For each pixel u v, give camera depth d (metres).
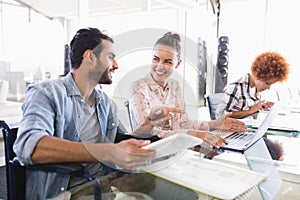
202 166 0.76
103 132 0.63
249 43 4.33
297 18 3.99
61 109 0.73
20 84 3.69
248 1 4.31
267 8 4.21
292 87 3.27
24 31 4.04
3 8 3.85
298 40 3.98
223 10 4.35
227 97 1.75
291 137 1.28
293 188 0.72
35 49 3.99
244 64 4.26
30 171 0.72
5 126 0.79
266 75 1.90
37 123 0.71
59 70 3.72
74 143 0.65
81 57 0.61
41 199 0.71
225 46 3.77
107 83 0.60
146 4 1.52
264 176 0.78
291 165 0.90
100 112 0.64
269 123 1.36
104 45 0.58
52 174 0.69
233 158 0.90
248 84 1.88
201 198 0.62
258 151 1.04
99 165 0.66
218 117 0.98
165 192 0.65
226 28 4.35
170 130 0.60
